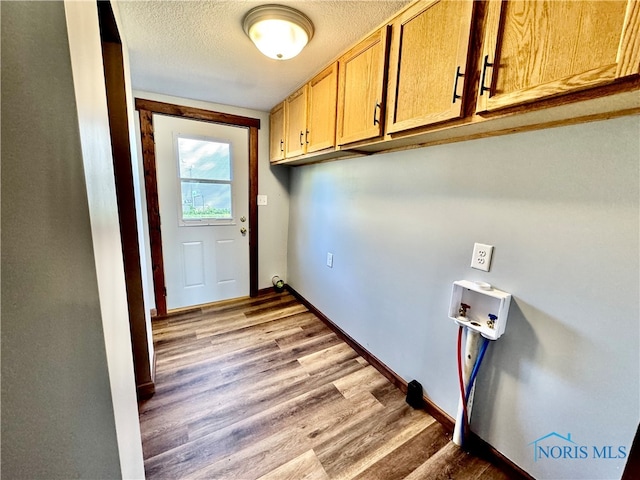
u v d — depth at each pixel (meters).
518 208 1.08
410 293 1.62
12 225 0.35
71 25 0.45
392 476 1.19
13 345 0.36
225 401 1.59
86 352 0.48
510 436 1.19
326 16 1.24
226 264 2.93
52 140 0.40
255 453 1.28
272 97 2.37
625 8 0.62
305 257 2.87
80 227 0.46
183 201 2.60
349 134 1.55
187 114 2.43
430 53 1.07
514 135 1.07
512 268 1.12
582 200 0.92
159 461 1.22
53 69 0.40
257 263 3.10
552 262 1.00
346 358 2.03
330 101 1.71
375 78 1.34
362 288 2.03
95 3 0.68
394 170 1.67
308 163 2.66
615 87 0.67
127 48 1.50
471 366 1.25
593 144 0.88
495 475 1.20
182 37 1.43
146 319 1.66
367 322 2.00
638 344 0.84
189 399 1.59
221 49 1.55
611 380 0.90
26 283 0.37
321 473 1.20
